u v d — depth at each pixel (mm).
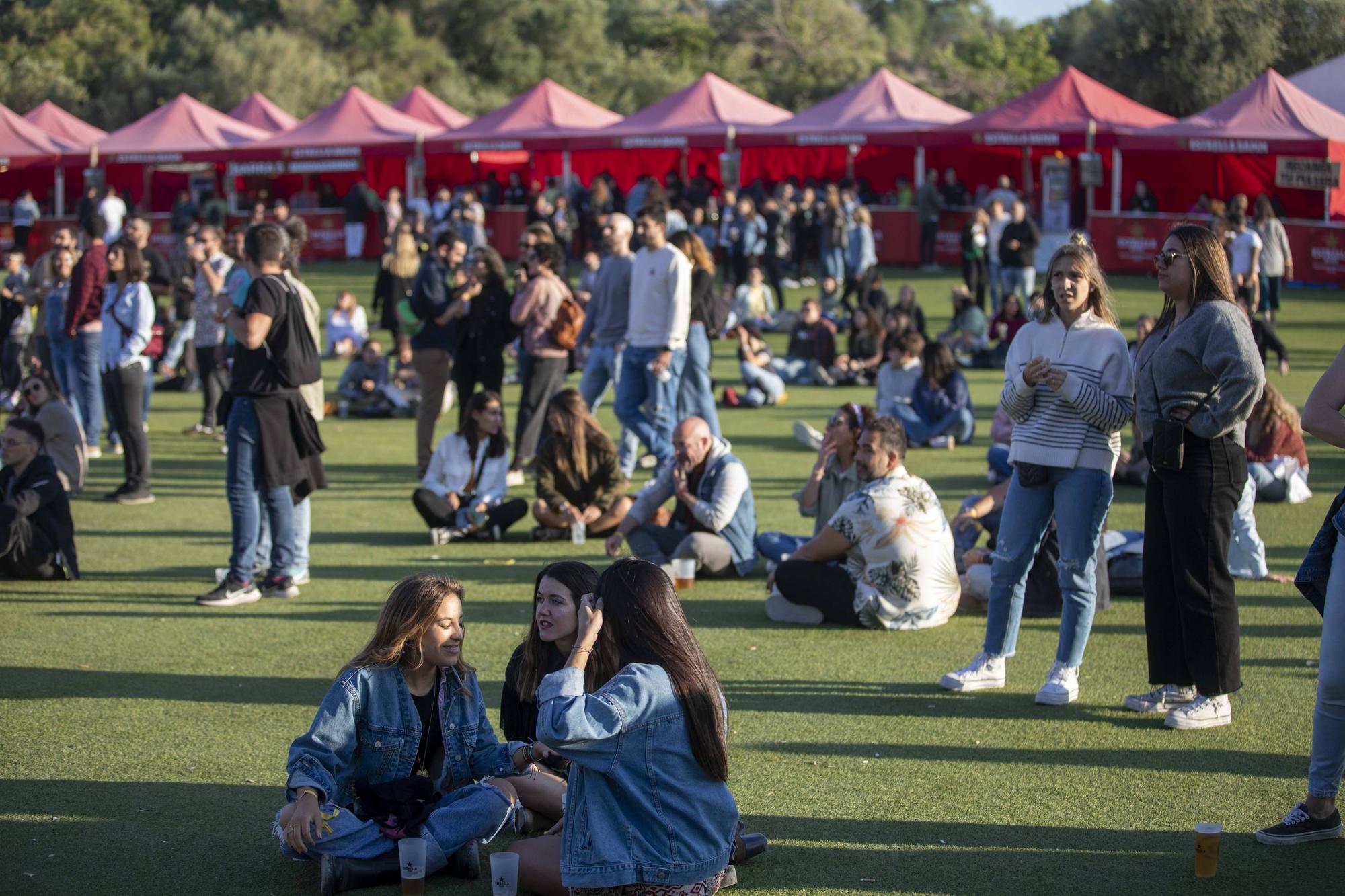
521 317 10422
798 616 6738
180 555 8273
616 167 38938
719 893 3840
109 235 27781
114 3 52062
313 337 7062
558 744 3303
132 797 4578
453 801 4000
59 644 6367
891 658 6145
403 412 14445
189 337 16562
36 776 4750
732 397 14633
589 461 8734
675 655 3443
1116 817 4383
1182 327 4859
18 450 7543
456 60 56656
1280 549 8055
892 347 12758
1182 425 4855
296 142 31188
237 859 4117
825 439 7367
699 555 7500
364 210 31734
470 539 8727
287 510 7246
